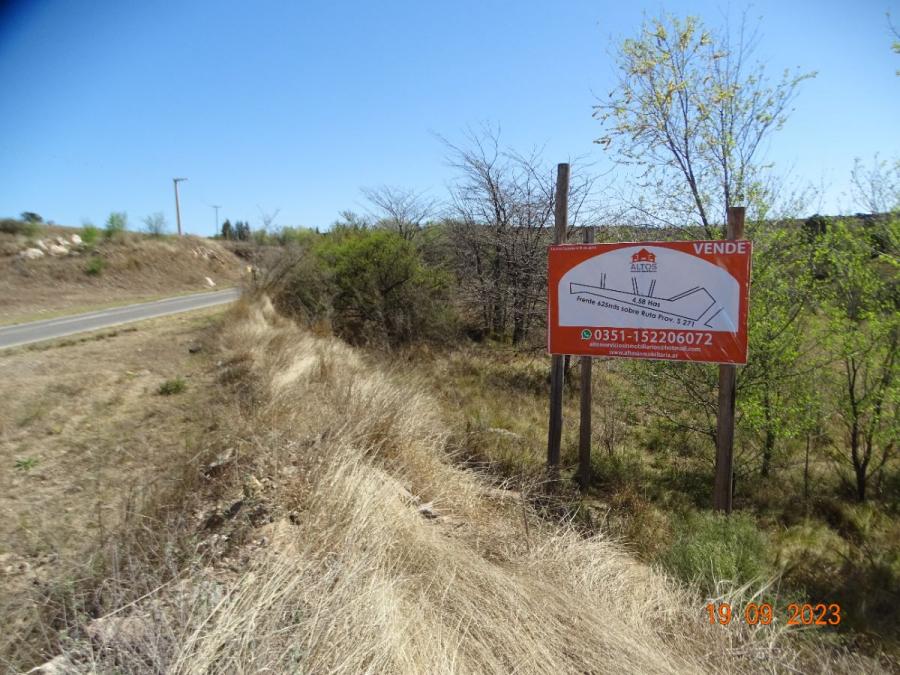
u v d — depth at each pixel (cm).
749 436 693
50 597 268
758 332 630
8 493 461
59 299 2492
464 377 1073
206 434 529
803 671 297
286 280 1477
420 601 290
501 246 1363
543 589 322
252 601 252
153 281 3159
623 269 534
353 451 461
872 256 630
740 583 392
